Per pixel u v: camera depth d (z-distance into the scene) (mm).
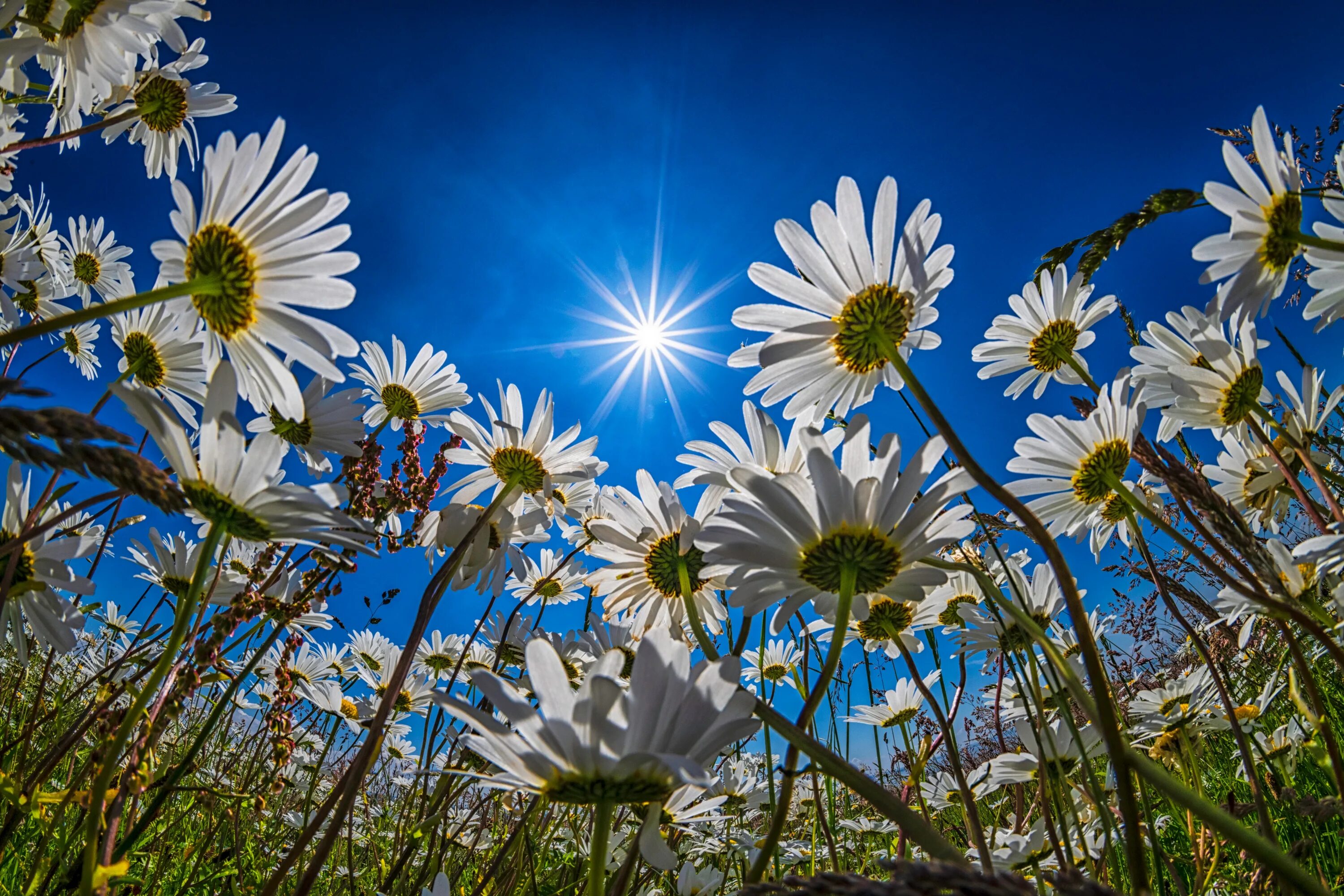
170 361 184
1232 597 153
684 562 174
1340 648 107
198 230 128
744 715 100
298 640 174
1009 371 229
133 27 221
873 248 154
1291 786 206
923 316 165
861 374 159
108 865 112
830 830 207
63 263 347
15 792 127
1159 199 141
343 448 189
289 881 260
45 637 148
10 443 71
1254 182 138
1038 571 217
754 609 133
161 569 205
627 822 260
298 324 128
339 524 111
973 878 65
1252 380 177
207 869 250
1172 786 83
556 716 96
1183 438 223
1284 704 228
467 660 291
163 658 101
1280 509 196
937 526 127
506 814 309
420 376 256
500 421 215
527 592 278
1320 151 272
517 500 212
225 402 106
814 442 127
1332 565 138
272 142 131
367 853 329
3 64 190
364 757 126
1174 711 219
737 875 259
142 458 75
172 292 120
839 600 126
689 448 186
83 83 222
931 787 256
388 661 331
